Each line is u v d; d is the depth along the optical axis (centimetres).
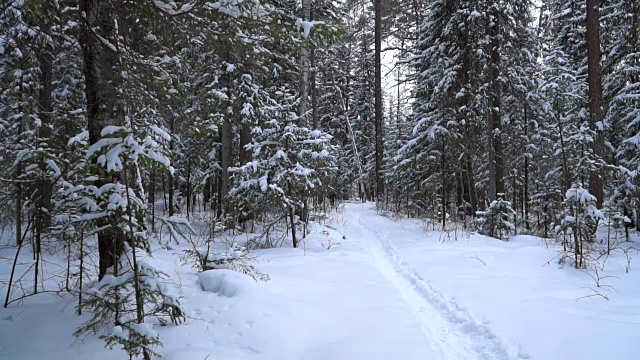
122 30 523
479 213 1227
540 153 1709
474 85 1449
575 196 711
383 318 493
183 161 1812
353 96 3444
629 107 1194
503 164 1627
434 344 432
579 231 705
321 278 681
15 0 477
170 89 572
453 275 691
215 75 1288
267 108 1030
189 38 565
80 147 536
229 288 548
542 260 756
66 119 584
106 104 496
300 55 1165
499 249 912
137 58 536
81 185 481
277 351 402
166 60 587
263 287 571
